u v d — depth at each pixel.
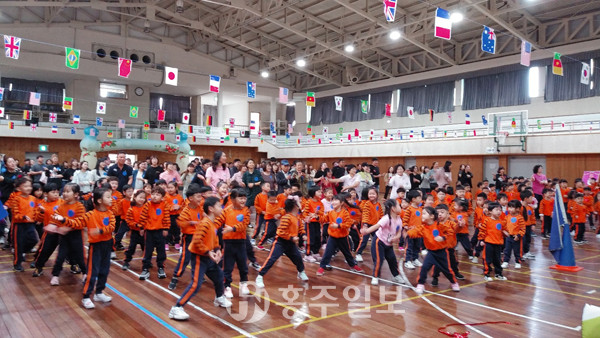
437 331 3.66
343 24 19.00
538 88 17.31
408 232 5.04
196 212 4.89
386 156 20.59
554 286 5.26
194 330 3.60
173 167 7.25
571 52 15.84
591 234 10.23
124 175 7.87
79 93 21.55
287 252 5.21
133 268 5.83
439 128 20.39
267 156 25.83
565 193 9.97
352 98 24.48
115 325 3.68
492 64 18.11
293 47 22.67
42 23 19.19
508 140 16.28
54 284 4.89
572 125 15.59
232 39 20.77
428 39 18.94
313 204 6.79
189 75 22.95
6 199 6.95
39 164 10.69
